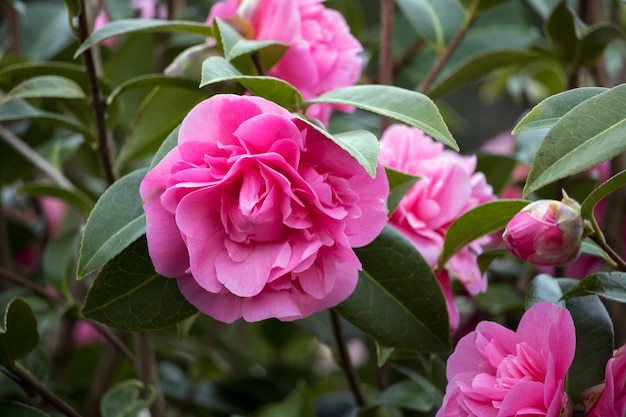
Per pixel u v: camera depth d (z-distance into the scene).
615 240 0.82
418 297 0.68
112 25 0.73
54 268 0.83
